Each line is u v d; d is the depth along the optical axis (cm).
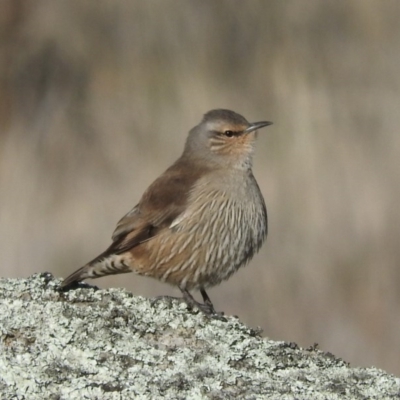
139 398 648
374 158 1634
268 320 1466
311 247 1518
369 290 1488
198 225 960
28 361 684
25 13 1952
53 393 646
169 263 971
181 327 770
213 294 1480
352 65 1816
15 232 1603
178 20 1905
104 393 650
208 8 1905
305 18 1888
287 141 1662
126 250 973
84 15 1945
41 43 1938
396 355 1440
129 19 1930
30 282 827
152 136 1772
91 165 1764
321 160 1628
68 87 1902
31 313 743
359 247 1520
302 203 1571
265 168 1634
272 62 1823
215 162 991
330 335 1448
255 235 987
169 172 1010
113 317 762
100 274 983
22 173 1717
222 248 967
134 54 1898
